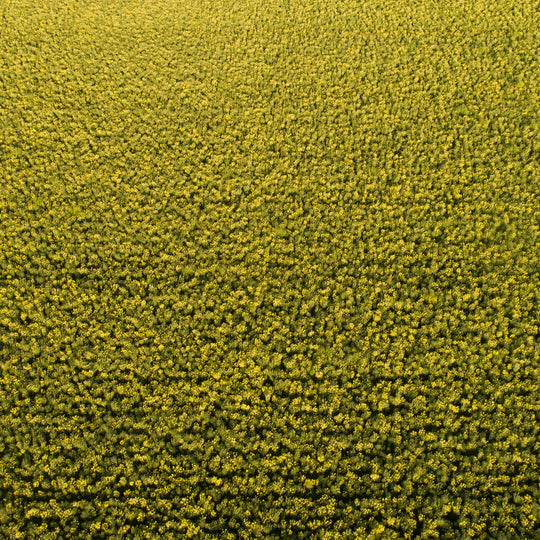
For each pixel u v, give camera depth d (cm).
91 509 981
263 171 1606
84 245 1427
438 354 1141
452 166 1538
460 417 1048
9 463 1034
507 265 1279
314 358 1173
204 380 1149
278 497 989
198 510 968
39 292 1313
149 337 1229
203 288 1318
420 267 1314
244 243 1423
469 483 969
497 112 1662
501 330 1165
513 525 916
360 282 1290
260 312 1261
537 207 1403
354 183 1528
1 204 1526
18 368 1170
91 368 1177
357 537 917
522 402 1054
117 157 1675
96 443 1061
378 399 1096
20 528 962
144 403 1115
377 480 992
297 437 1048
